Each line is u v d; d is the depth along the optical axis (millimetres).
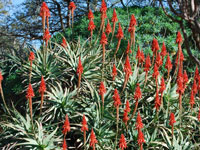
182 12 1914
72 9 3773
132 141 3178
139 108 3336
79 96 3391
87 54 3656
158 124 3242
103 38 3246
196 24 1919
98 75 3551
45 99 3324
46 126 3100
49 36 3355
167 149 3273
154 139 3150
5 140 3229
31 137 2988
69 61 3559
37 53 3691
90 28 3652
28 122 3111
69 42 4383
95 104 3193
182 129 3348
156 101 3094
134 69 3568
